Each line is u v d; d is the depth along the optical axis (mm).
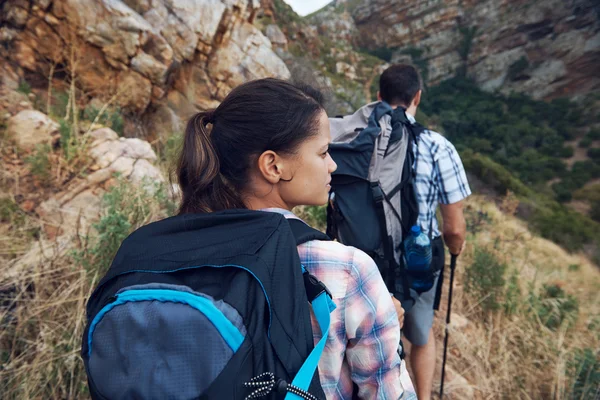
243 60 7707
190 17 6648
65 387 1438
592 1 44531
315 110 649
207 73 7230
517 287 2766
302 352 508
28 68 5000
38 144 3006
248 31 7980
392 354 617
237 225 571
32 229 2307
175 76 6617
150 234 591
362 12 60281
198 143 638
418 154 1388
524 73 49812
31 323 1560
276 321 497
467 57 55219
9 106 3402
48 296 1691
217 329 460
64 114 4328
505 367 2039
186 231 583
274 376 479
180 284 504
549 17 47844
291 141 621
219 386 439
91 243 1950
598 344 2414
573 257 8648
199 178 629
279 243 543
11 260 1875
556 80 47406
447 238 1546
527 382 2020
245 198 661
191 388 440
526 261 4207
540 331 2428
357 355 623
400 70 1576
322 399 519
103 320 500
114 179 2912
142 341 468
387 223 1319
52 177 2775
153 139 5719
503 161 39406
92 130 3570
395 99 1582
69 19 5051
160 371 449
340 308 582
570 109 44812
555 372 2029
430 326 1591
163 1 6453
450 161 1400
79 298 1588
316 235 620
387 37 59344
